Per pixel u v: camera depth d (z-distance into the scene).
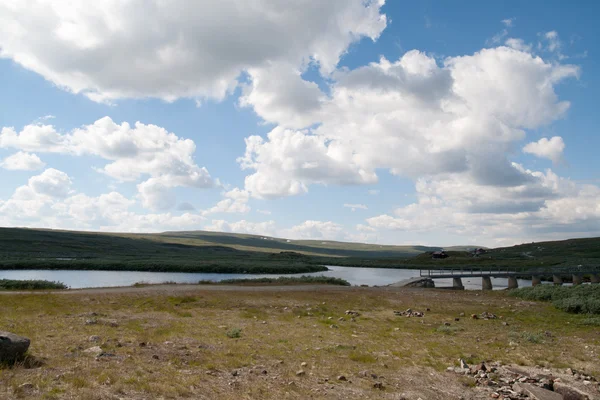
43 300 31.31
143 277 84.00
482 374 14.60
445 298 45.16
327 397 11.31
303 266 124.88
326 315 31.59
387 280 92.44
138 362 13.13
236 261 143.12
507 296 48.25
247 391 11.14
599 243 193.50
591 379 14.25
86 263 104.56
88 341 15.98
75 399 9.00
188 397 10.18
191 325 23.19
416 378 14.05
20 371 10.95
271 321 27.16
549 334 24.33
